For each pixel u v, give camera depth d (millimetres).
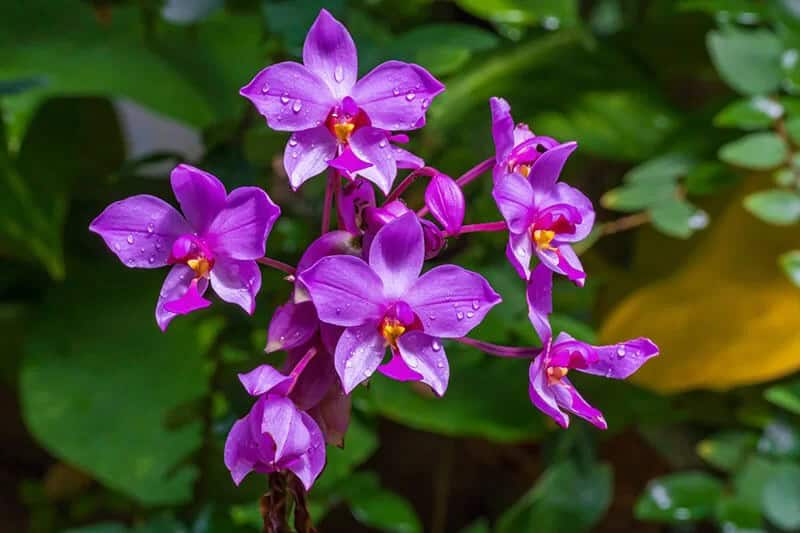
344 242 491
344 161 480
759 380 794
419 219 494
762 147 688
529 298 501
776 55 707
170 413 680
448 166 708
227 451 483
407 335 485
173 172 482
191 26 747
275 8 643
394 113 488
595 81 772
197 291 487
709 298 784
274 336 488
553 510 769
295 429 477
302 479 479
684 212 703
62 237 791
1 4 716
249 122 708
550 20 768
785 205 687
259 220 481
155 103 717
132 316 765
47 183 784
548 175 501
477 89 742
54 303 769
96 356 751
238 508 702
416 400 746
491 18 760
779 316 769
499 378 756
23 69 700
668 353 796
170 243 489
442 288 482
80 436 730
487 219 703
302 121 486
